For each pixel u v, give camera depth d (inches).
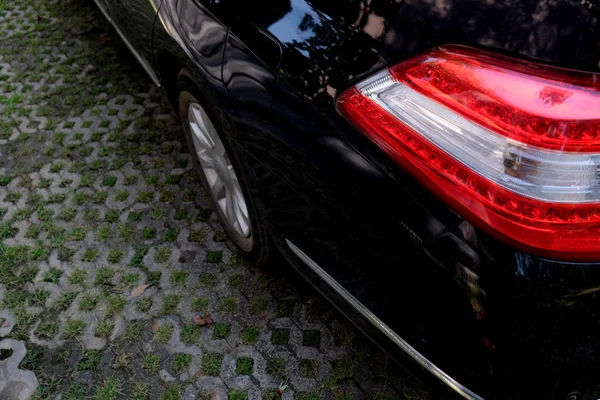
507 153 41.9
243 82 62.1
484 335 45.6
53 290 91.1
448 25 45.2
